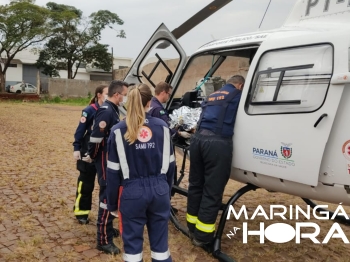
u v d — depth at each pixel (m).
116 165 2.83
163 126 2.90
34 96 30.94
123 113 4.96
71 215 4.78
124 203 2.80
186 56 5.14
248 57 4.87
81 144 4.33
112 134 2.83
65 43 40.22
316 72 3.14
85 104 29.31
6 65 33.72
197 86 5.22
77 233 4.26
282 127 3.29
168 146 2.91
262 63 3.59
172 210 4.65
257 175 3.59
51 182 6.27
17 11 32.53
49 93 34.25
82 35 40.50
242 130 3.62
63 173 6.89
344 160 2.96
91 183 4.46
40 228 4.36
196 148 3.81
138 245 2.84
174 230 4.51
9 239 4.03
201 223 3.77
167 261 2.90
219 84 5.22
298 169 3.18
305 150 3.12
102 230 3.77
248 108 3.61
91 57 41.44
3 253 3.70
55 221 4.59
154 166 2.84
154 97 4.44
